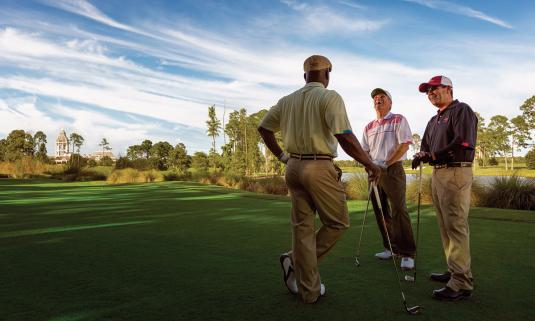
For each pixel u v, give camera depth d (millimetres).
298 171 2473
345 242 4289
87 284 2736
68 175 18875
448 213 2615
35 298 2451
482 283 2809
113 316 2166
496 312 2268
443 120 2787
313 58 2600
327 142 2449
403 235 3328
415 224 5445
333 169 2482
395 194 3391
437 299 2488
